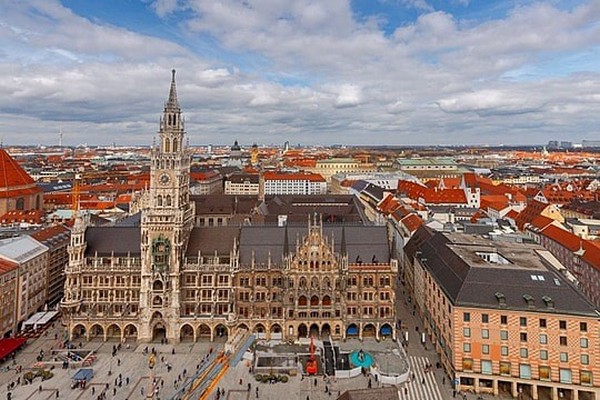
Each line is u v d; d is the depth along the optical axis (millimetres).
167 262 126375
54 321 138875
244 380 105438
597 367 94750
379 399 73750
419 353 119375
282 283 128750
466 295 103125
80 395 98438
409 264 166250
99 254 133625
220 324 126875
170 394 99125
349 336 128000
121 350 120438
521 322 98875
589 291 148500
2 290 124125
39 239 156875
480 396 99250
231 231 139625
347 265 128250
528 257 121750
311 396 98750
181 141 130250
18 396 97625
